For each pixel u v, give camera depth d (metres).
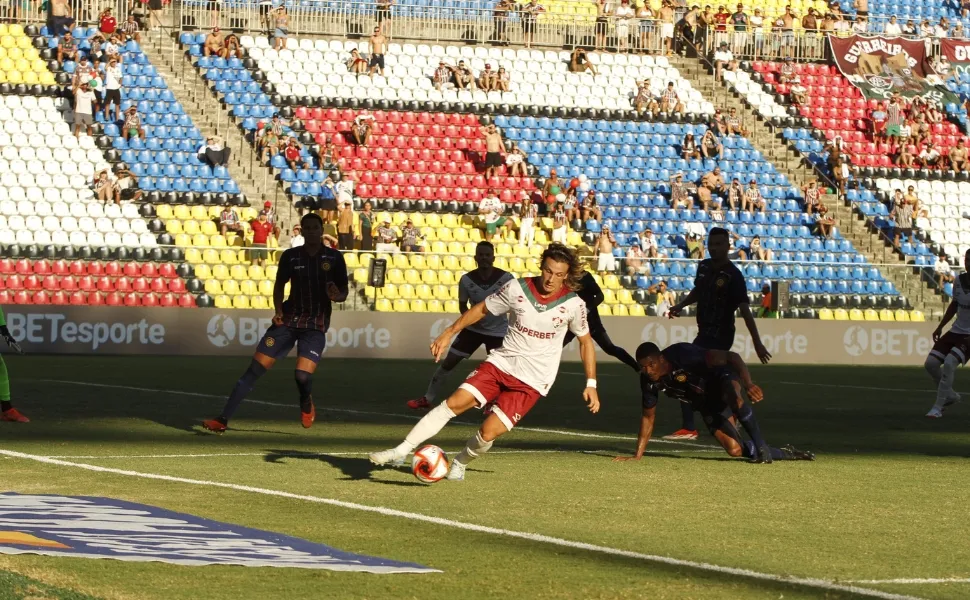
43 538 6.82
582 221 35.78
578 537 7.52
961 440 13.98
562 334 9.42
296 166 35.09
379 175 35.84
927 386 23.64
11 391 17.77
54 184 32.62
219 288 30.61
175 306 29.42
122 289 29.95
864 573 6.65
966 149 42.44
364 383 21.27
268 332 12.72
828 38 44.28
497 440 13.06
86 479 9.40
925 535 7.89
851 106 42.97
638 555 6.98
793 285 34.84
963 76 44.88
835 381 24.89
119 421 13.97
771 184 39.50
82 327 28.55
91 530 7.15
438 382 15.33
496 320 14.95
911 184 40.88
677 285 33.25
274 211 32.50
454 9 41.25
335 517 8.00
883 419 16.53
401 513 8.20
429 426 9.42
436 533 7.53
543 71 41.31
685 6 43.94
